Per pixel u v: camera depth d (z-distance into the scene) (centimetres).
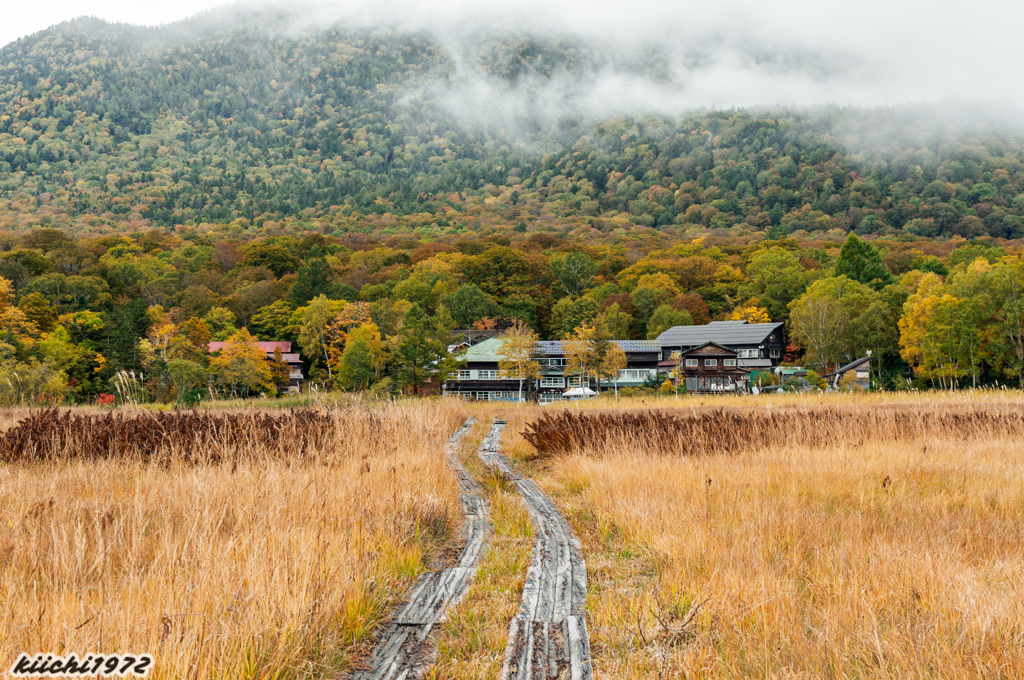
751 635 591
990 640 560
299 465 1270
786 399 3888
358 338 5581
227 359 5497
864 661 546
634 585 766
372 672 565
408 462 1316
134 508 863
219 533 816
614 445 1606
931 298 5497
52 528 711
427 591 749
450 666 574
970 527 909
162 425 1532
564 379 7150
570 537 979
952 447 1591
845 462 1341
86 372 5744
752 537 823
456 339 7562
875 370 6412
